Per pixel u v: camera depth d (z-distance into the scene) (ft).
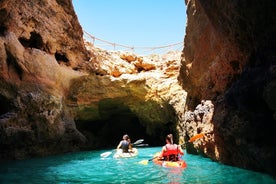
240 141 24.63
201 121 35.73
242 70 26.89
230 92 26.96
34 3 43.27
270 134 22.53
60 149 48.32
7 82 38.81
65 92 51.34
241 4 21.84
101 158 40.42
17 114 38.81
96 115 62.18
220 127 27.55
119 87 58.18
